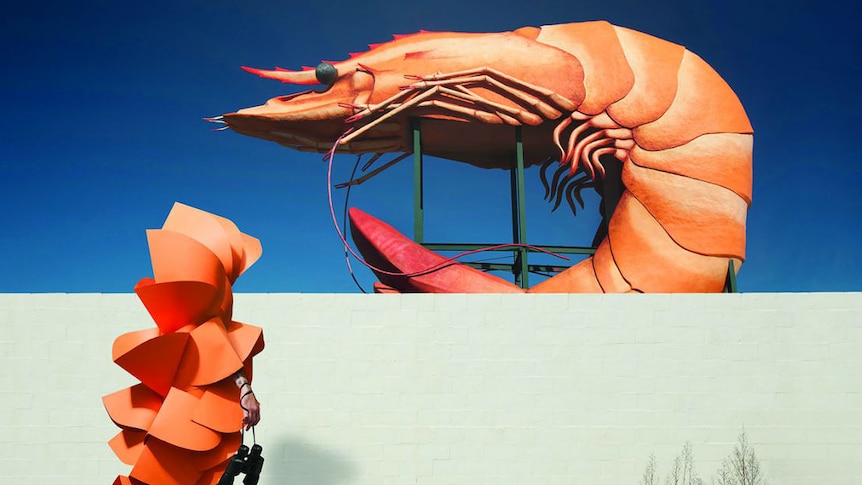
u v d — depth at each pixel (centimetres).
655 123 1118
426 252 1034
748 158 1125
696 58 1166
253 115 1154
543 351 729
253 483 410
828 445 707
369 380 719
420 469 702
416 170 1105
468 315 735
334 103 1148
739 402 717
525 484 701
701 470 704
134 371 398
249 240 474
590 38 1161
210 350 402
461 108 1107
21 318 723
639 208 1094
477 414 714
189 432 391
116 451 412
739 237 1080
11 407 704
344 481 697
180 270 409
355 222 1052
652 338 731
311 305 734
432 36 1181
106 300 729
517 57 1137
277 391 713
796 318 733
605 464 705
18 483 689
